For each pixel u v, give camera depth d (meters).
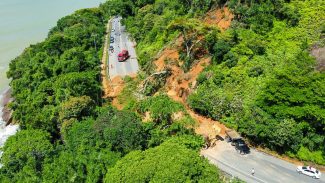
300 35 70.81
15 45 153.00
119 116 62.00
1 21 193.75
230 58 70.62
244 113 62.91
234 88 66.75
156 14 114.19
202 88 69.50
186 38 80.56
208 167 46.06
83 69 92.25
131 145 56.91
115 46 116.62
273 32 72.94
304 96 57.56
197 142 59.53
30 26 181.00
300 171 54.69
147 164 45.03
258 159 58.38
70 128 66.12
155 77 80.44
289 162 57.16
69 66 91.12
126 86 85.69
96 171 52.66
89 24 138.75
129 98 80.56
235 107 64.31
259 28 73.69
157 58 86.31
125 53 102.94
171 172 43.19
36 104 81.81
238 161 58.12
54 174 55.00
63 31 135.75
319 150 56.72
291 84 59.28
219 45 72.38
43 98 82.56
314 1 75.88
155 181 42.97
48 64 97.88
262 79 65.69
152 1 132.75
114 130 57.94
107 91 86.12
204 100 67.50
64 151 62.31
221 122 65.44
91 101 72.00
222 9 82.75
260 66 67.38
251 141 61.47
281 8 74.81
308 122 56.88
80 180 53.91
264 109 60.47
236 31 75.06
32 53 111.75
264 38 72.56
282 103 58.91
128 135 57.25
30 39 159.50
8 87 119.50
